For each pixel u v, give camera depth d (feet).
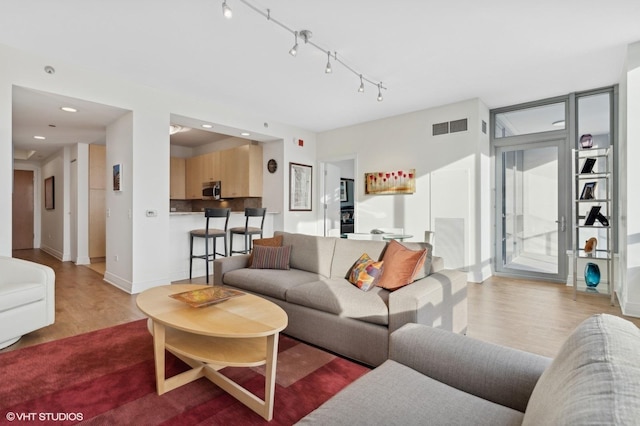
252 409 5.79
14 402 5.96
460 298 8.91
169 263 15.30
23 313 8.36
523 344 8.66
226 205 23.97
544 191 16.24
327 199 22.53
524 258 16.90
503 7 8.68
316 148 22.27
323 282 9.25
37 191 27.94
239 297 7.59
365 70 12.48
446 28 9.66
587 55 11.37
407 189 17.83
